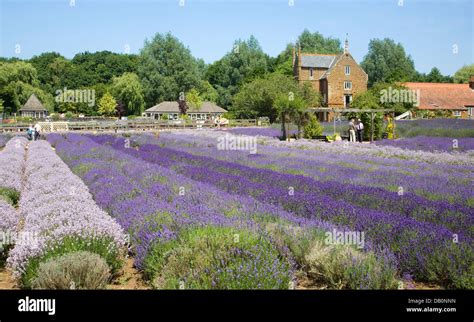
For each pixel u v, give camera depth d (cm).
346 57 6266
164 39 8144
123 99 7569
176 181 1203
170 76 8019
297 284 587
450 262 568
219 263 537
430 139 2627
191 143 2717
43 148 2461
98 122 4831
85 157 1889
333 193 1050
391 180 1213
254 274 507
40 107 7238
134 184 1151
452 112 5612
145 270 624
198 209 818
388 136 3103
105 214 827
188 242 616
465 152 2022
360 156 1947
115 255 655
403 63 8194
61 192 1020
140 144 2900
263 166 1622
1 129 4216
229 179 1266
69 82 9194
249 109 5884
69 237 646
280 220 760
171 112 7581
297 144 2583
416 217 826
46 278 536
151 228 709
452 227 740
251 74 7981
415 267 601
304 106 3134
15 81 7319
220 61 9606
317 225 727
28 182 1320
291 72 8119
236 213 815
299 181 1183
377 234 694
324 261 592
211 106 7769
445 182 1170
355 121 3238
